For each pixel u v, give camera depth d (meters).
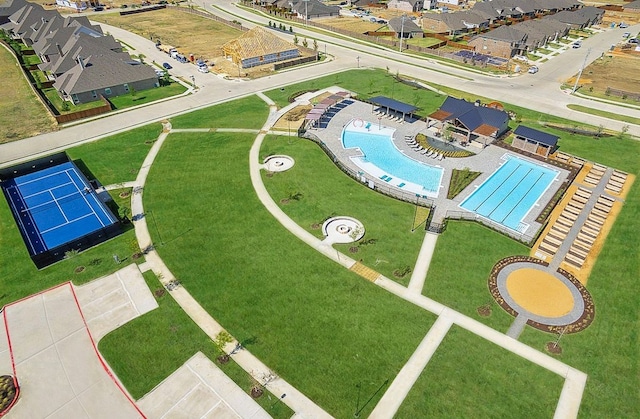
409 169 56.44
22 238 43.78
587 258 41.50
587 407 28.89
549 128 67.62
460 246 42.75
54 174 54.97
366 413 28.52
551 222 46.66
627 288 37.94
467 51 109.81
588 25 137.12
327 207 48.53
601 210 48.53
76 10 151.12
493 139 63.62
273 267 40.12
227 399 29.47
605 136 65.06
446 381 30.42
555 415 28.42
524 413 28.55
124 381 30.64
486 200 50.06
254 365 31.56
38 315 35.56
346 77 90.25
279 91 82.56
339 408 28.88
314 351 32.47
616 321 34.91
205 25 134.88
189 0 172.88
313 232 44.69
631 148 61.62
